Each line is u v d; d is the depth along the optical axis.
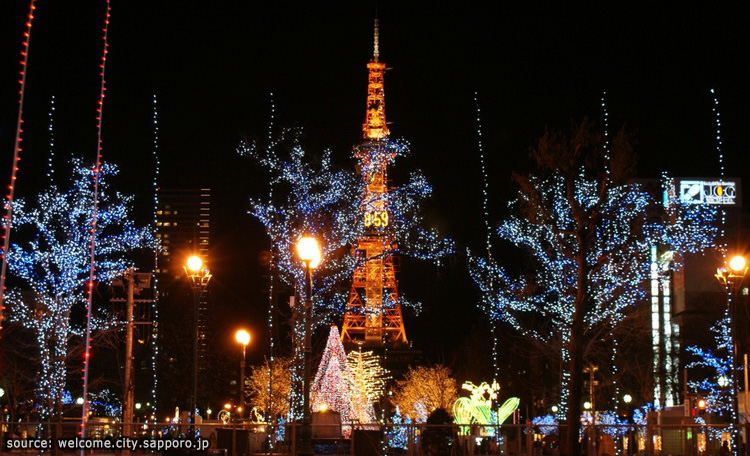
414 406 67.44
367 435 29.05
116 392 73.38
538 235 45.62
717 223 84.19
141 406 75.69
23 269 40.25
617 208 39.41
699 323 75.12
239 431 30.03
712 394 54.75
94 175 41.16
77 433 33.59
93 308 47.56
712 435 32.50
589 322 44.66
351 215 45.50
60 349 40.22
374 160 51.78
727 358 57.44
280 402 59.22
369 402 57.47
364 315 96.25
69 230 41.22
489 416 47.09
